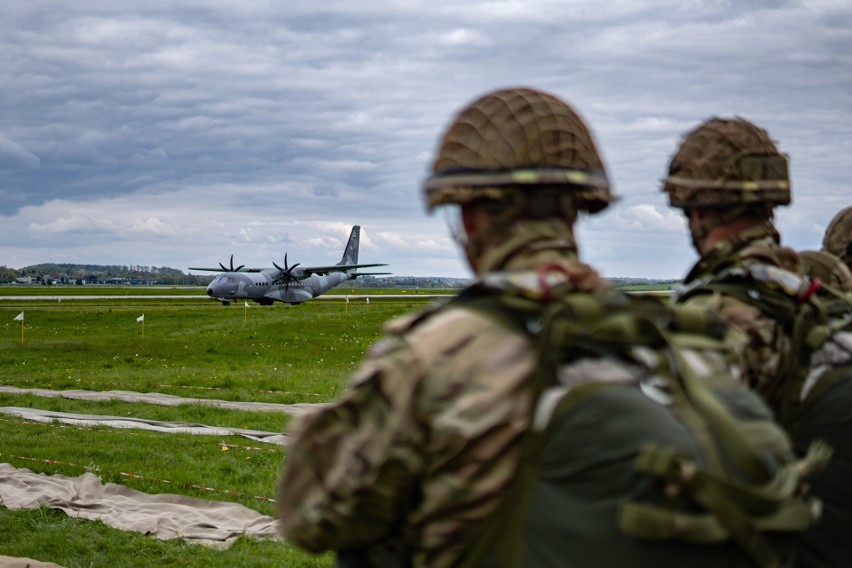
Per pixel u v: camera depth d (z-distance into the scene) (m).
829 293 2.45
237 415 14.45
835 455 2.14
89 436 12.11
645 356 1.44
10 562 6.36
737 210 2.33
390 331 1.49
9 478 9.34
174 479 9.54
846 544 2.13
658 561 1.28
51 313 51.84
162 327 39.75
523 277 1.48
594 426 1.35
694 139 2.40
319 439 1.45
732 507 1.29
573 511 1.32
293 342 30.77
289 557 6.95
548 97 1.60
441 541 1.39
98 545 7.23
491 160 1.54
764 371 2.17
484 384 1.38
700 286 2.30
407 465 1.39
